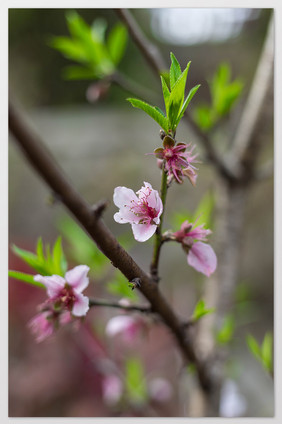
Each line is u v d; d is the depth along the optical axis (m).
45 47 2.58
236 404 0.97
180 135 1.64
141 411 1.06
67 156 2.30
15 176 2.29
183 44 1.74
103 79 0.86
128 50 2.49
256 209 2.18
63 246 1.65
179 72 0.57
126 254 0.56
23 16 2.45
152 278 0.60
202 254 0.60
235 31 1.52
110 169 2.26
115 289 0.72
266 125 0.92
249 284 2.11
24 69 2.60
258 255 2.15
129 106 2.66
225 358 0.87
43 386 1.63
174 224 0.82
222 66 0.82
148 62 0.77
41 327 0.63
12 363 1.67
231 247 0.94
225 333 0.82
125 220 0.57
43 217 2.20
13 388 1.63
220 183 0.97
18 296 1.69
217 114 0.83
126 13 0.75
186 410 0.99
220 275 0.94
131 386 1.04
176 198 2.04
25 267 1.67
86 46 0.85
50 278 0.59
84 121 2.51
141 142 2.36
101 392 1.61
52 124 2.47
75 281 0.59
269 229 2.17
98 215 0.57
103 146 2.34
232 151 0.96
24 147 0.58
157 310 0.63
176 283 1.94
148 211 0.57
